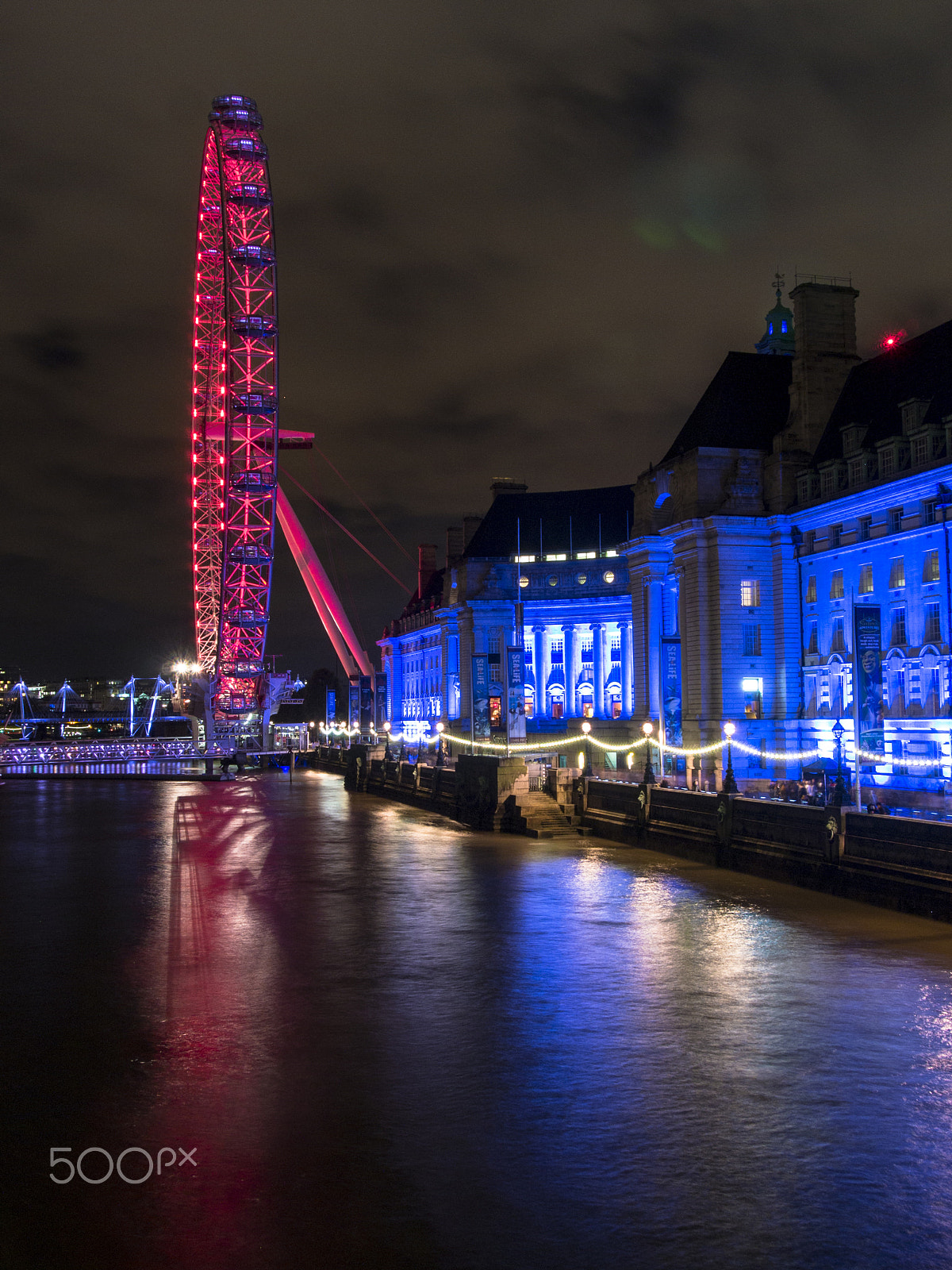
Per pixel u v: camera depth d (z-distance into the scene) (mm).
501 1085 20125
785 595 81062
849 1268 13531
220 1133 17969
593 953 31219
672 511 95500
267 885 45156
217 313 131500
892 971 28406
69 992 27359
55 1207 15305
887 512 71375
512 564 145625
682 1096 19438
